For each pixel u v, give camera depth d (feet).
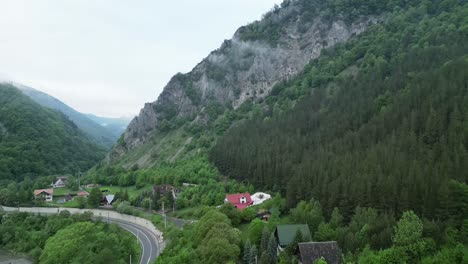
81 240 344.49
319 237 244.63
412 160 306.96
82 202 526.57
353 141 407.44
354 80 603.26
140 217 458.09
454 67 432.66
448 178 259.80
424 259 190.19
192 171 560.61
